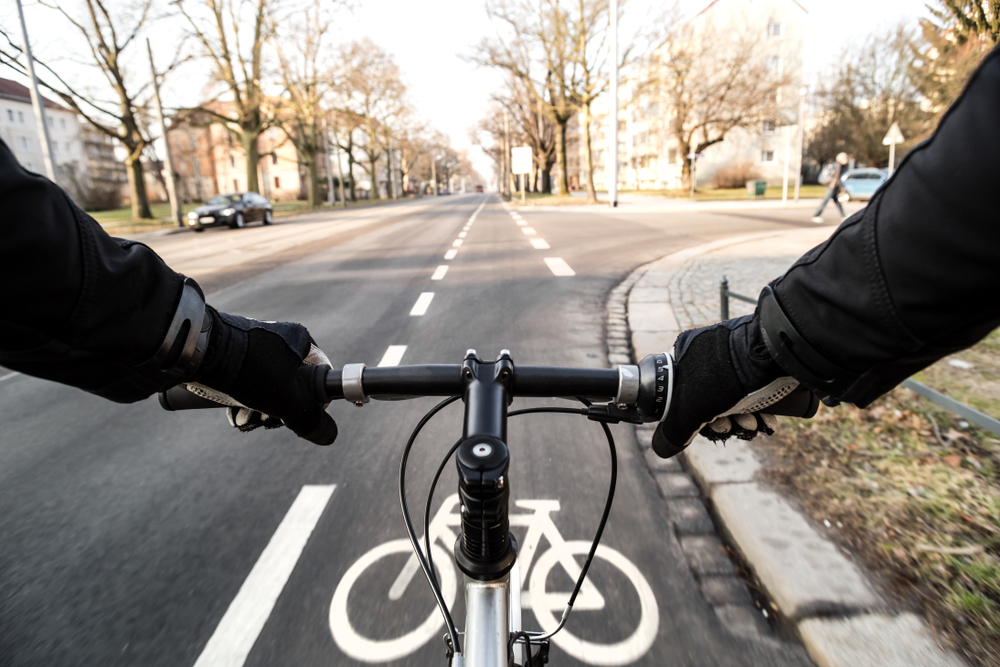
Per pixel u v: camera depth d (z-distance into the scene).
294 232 21.25
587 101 31.23
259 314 7.48
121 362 0.62
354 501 3.09
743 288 7.69
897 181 0.51
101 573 2.57
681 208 25.58
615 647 2.11
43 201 0.54
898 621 2.05
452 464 3.44
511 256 11.86
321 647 2.14
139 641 2.18
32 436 4.06
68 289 0.54
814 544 2.45
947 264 0.45
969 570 2.22
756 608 2.28
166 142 26.41
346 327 6.69
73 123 72.31
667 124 50.91
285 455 3.62
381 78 41.34
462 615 2.26
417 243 15.17
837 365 0.58
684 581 2.43
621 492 3.09
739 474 3.02
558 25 29.92
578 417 3.98
